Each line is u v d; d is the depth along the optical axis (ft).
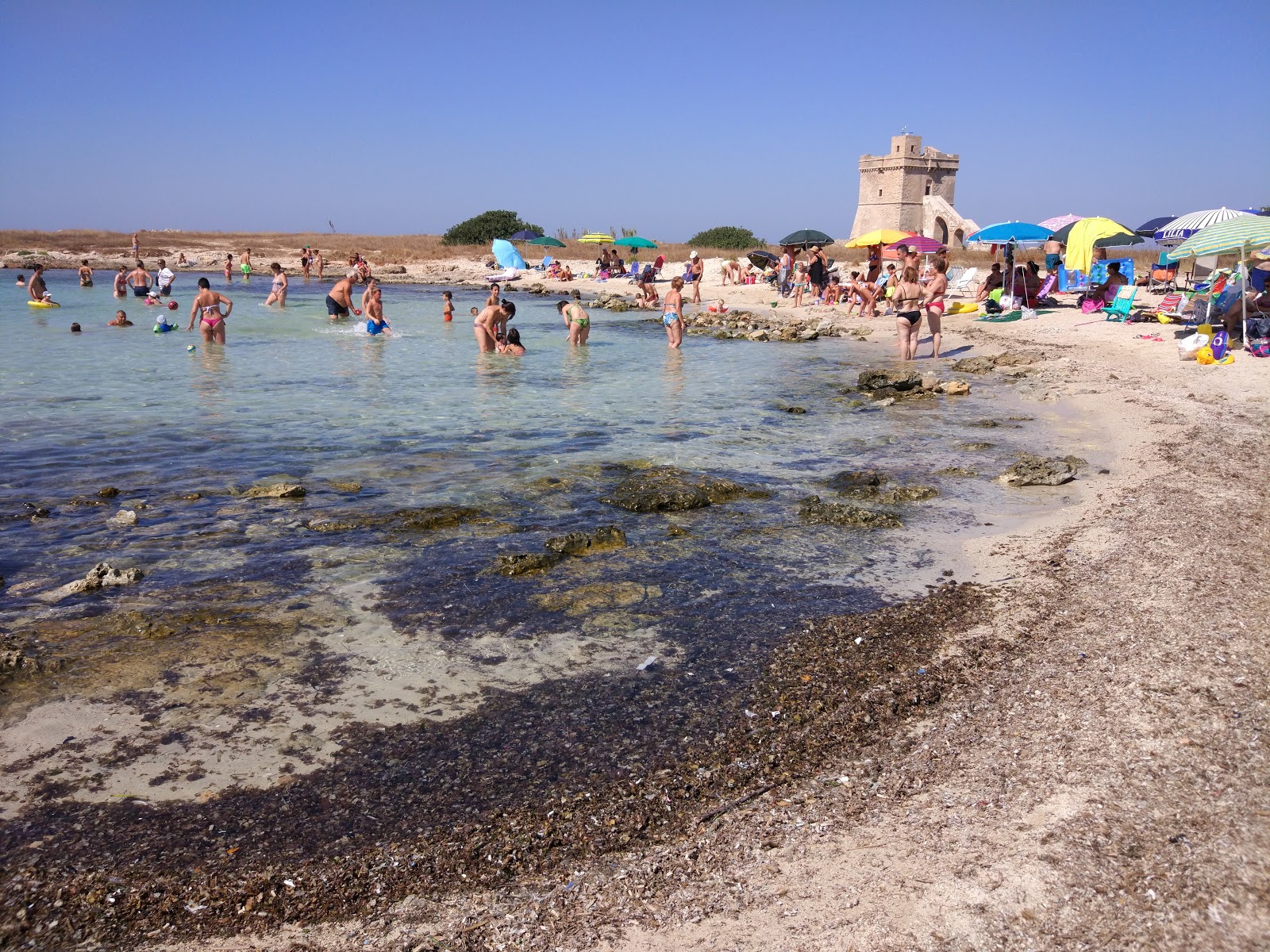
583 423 41.19
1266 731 13.82
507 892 11.66
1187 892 10.52
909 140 223.71
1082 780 13.00
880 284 96.53
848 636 19.20
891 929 10.43
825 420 42.29
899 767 14.11
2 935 10.96
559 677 17.60
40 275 88.84
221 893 11.66
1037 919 10.36
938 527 26.50
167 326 72.59
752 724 15.76
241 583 21.86
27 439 36.09
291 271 167.53
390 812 13.37
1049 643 18.12
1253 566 21.24
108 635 19.01
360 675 17.56
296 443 36.22
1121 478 30.55
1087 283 79.97
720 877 11.71
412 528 25.98
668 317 69.92
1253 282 54.70
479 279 160.56
